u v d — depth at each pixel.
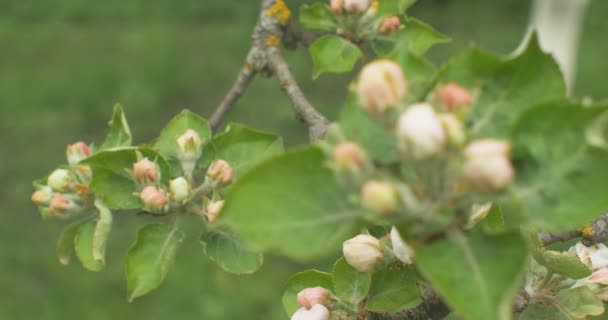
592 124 0.60
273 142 0.78
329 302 0.71
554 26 1.67
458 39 2.80
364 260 0.68
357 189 0.60
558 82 0.61
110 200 0.76
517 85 0.61
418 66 0.63
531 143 0.61
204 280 1.67
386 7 0.83
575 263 0.69
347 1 0.81
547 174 0.61
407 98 0.60
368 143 0.61
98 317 1.62
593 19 2.76
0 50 2.82
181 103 2.47
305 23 0.84
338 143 0.61
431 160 0.59
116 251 1.77
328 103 2.32
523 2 2.96
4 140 2.25
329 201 0.61
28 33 2.95
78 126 2.34
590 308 0.71
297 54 2.57
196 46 2.82
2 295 1.68
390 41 0.83
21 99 2.46
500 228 0.68
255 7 3.08
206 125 0.78
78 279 1.72
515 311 0.70
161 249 0.76
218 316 1.60
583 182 0.61
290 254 0.61
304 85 2.41
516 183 0.61
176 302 1.63
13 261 1.77
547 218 0.61
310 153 0.61
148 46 2.79
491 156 0.59
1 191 2.02
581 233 0.73
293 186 0.61
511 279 0.60
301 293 0.71
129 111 2.43
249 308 1.61
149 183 0.76
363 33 0.82
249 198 0.61
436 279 0.60
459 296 0.60
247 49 2.81
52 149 2.21
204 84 2.57
